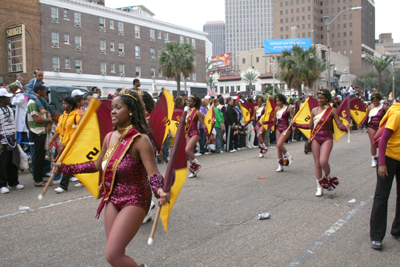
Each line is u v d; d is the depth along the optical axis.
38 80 9.61
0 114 7.10
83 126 3.23
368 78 80.88
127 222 2.77
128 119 3.04
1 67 31.91
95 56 42.12
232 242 4.42
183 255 4.04
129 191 2.90
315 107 7.12
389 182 4.17
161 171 9.29
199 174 8.85
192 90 56.84
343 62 102.62
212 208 5.86
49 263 3.87
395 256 4.00
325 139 6.55
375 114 9.51
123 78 45.56
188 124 8.17
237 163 10.58
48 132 7.72
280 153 9.09
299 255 4.02
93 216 5.49
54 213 5.65
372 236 4.22
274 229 4.87
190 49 36.88
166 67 36.84
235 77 82.88
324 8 118.31
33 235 4.69
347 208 5.82
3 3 32.38
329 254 4.05
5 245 4.36
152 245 4.33
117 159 2.89
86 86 41.25
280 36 117.56
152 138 5.30
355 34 115.06
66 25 38.66
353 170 9.24
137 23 47.47
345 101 6.91
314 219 5.28
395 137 4.15
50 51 37.12
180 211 5.70
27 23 34.59
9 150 7.25
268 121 11.25
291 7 115.75
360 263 3.83
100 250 4.21
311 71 30.81
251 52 94.38
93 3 41.28
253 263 3.83
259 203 6.15
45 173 8.55
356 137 18.56
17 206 6.07
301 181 7.97
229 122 13.27
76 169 3.19
